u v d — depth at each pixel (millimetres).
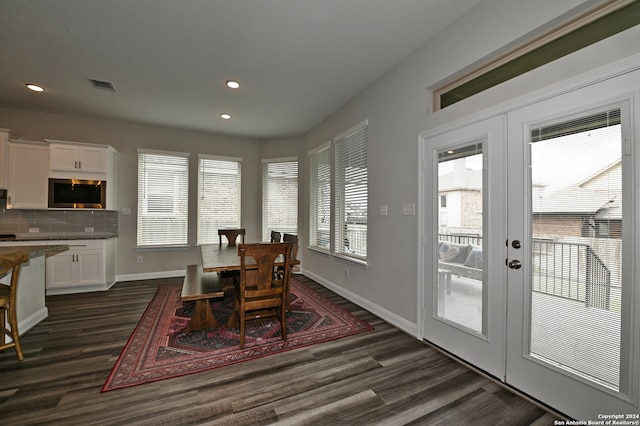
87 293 3883
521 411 1600
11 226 4000
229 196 5410
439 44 2348
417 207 2555
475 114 2027
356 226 3611
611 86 1373
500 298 1887
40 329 2678
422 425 1489
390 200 2932
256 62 2801
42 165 3898
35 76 3041
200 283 2945
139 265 4707
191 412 1569
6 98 3609
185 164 5051
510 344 1828
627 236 1336
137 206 4680
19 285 2543
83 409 1580
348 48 2572
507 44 1840
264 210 5547
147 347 2328
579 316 1509
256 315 2477
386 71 2988
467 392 1769
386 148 3000
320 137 4582
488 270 1959
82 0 1962
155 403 1641
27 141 3814
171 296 3762
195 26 2254
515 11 1791
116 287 4199
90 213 4387
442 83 2377
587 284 1480
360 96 3479
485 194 1979
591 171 1462
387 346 2385
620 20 1458
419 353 2266
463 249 2152
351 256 3705
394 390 1786
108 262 4180
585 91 1465
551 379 1614
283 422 1502
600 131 1425
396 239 2840
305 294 3928
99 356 2172
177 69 2922
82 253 3887
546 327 1650
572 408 1526
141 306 3355
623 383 1348
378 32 2348
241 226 5492
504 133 1850
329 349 2324
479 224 2029
